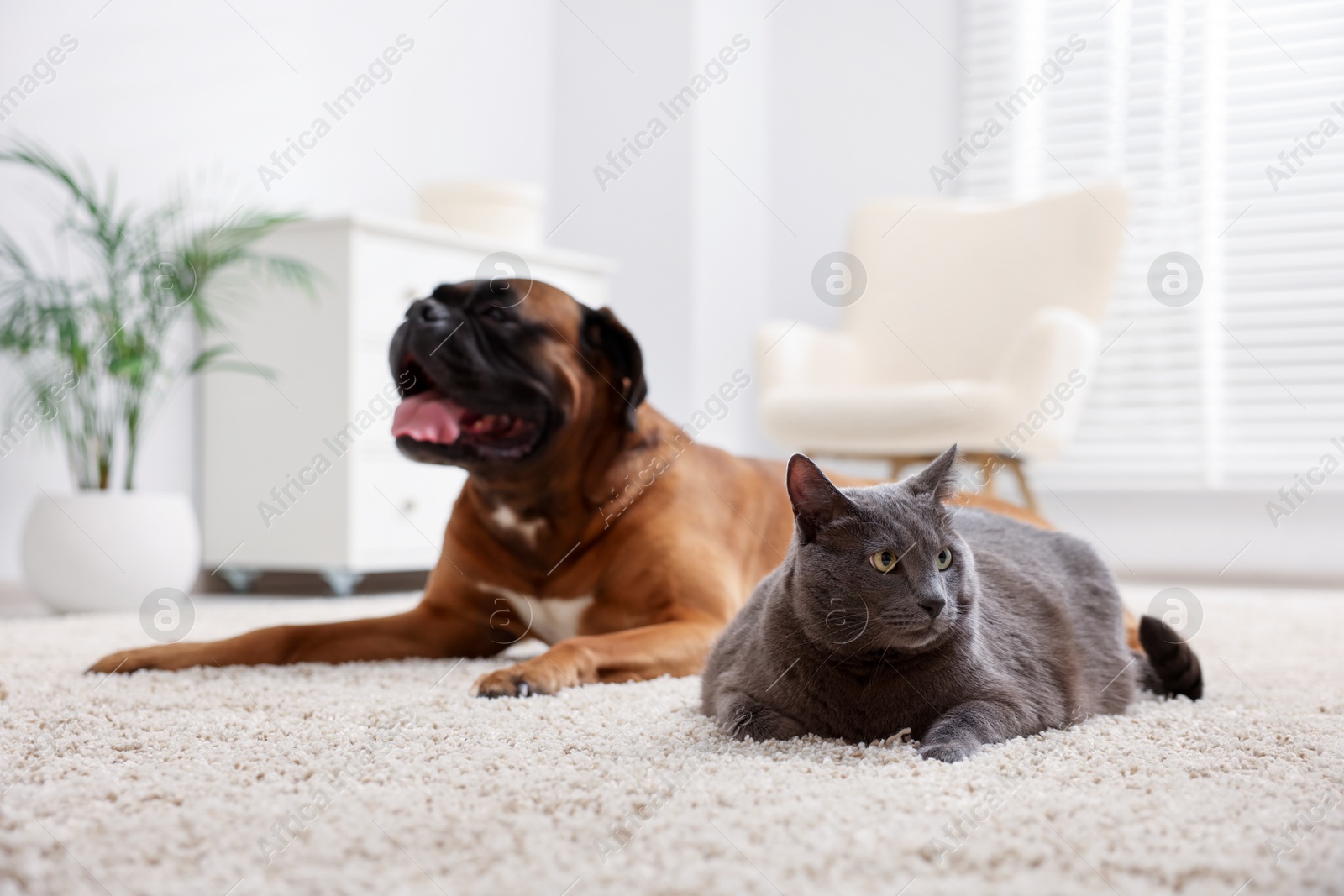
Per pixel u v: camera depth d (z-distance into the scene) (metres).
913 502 1.33
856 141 5.26
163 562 3.00
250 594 3.57
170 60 3.62
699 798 1.02
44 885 0.81
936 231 4.46
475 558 2.01
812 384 4.20
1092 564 1.69
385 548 3.53
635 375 1.98
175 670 1.83
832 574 1.30
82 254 3.35
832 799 1.01
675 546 1.94
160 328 3.17
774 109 5.39
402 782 1.09
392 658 2.01
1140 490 4.86
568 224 5.12
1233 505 4.73
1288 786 1.08
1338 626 2.66
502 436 1.92
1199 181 4.73
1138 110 4.84
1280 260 4.61
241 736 1.31
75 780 1.10
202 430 3.71
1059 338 3.56
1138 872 0.84
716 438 5.00
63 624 2.55
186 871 0.85
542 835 0.92
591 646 1.71
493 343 1.87
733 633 1.50
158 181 3.58
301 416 3.52
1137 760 1.18
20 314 2.92
